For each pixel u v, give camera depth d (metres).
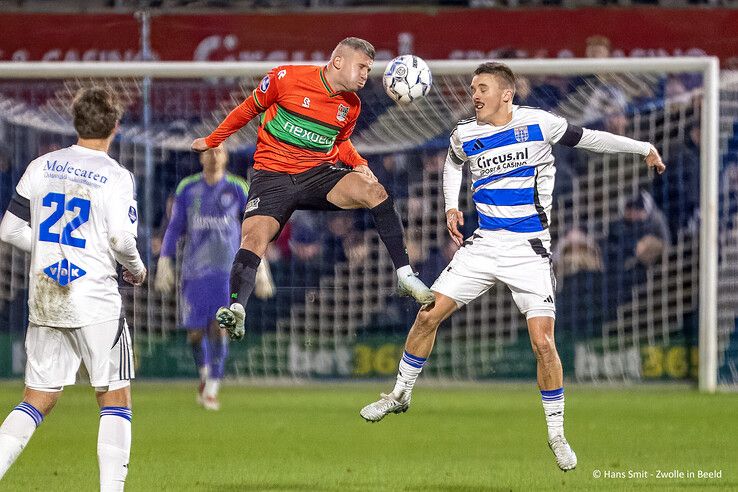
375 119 47.97
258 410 39.44
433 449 30.27
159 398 43.31
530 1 48.78
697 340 47.16
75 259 19.75
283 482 24.70
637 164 47.66
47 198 19.89
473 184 25.86
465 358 48.06
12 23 49.69
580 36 48.50
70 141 48.88
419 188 48.50
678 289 47.25
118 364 20.02
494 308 47.94
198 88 48.88
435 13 48.59
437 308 25.62
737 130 47.31
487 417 37.53
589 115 47.69
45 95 48.41
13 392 43.97
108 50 49.56
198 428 34.44
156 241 48.59
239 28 49.12
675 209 47.72
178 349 47.94
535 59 44.81
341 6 49.19
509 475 25.80
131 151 48.81
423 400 42.88
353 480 25.03
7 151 48.41
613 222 47.75
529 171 25.23
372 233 48.38
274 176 25.92
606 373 47.44
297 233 48.47
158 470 26.41
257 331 48.44
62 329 19.89
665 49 48.56
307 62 48.09
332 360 48.31
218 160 39.88
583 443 31.30
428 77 27.52
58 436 32.59
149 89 48.88
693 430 34.03
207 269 39.56
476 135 25.33
